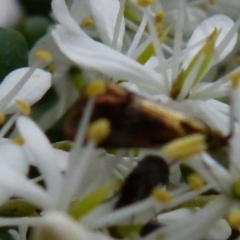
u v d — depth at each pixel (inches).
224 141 1.9
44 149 1.9
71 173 1.9
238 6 2.5
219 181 1.9
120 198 1.8
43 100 2.2
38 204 1.8
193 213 1.9
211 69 2.3
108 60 2.1
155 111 1.8
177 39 2.1
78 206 1.8
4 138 2.0
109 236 1.8
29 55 2.3
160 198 1.8
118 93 1.8
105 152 1.9
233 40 2.2
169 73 2.1
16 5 2.5
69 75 2.2
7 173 1.8
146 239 1.9
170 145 1.8
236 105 2.0
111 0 2.3
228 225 2.0
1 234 2.0
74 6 2.3
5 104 2.0
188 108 2.0
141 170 1.8
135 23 2.3
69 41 2.1
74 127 1.8
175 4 2.4
